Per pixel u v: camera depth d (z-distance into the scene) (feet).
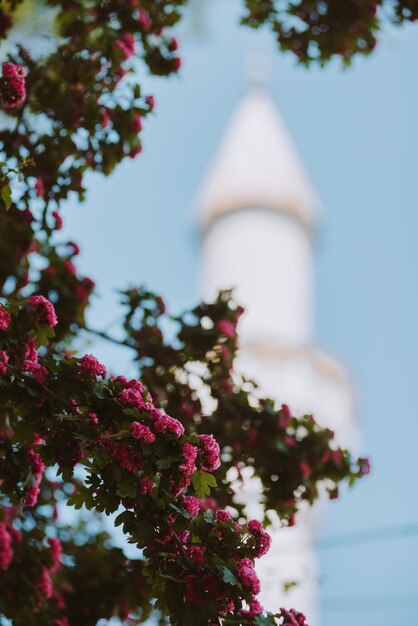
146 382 32.78
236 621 21.01
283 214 161.38
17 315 24.04
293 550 81.92
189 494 25.35
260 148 168.55
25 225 30.25
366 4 34.86
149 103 30.73
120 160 30.68
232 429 32.65
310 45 35.65
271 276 155.94
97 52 31.01
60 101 30.63
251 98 179.52
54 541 29.37
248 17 35.76
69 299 32.83
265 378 125.49
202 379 32.83
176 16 32.63
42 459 22.75
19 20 37.50
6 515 30.19
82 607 31.04
